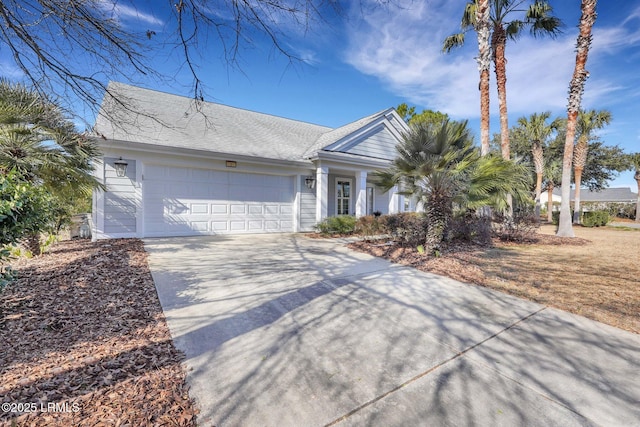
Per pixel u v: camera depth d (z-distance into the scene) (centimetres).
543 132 1906
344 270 532
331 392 203
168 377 214
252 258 614
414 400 196
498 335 291
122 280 422
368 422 176
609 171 2262
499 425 175
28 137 483
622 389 209
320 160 1055
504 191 740
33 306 321
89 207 1027
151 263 535
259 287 424
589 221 1770
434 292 420
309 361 241
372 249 725
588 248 828
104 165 780
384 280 474
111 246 669
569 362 244
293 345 266
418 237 757
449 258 639
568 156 1095
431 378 221
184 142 899
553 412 186
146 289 395
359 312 344
